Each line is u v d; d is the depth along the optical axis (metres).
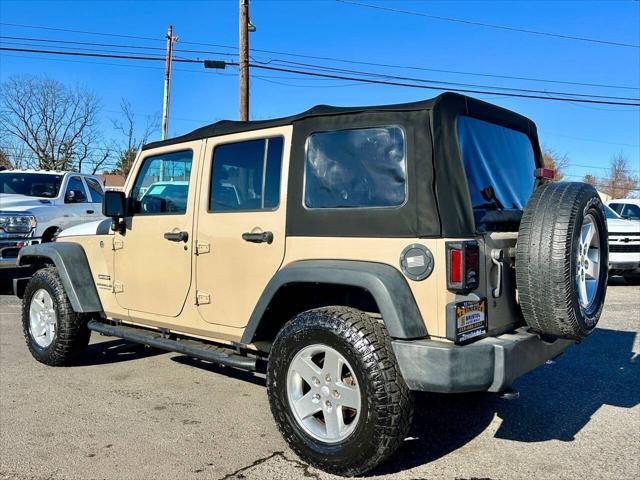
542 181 4.25
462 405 4.38
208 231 4.00
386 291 2.95
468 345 2.92
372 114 3.25
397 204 3.09
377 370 2.92
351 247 3.23
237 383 4.93
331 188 3.36
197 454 3.49
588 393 4.66
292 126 3.62
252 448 3.58
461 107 3.26
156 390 4.74
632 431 3.86
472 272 2.95
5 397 4.55
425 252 2.96
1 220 8.90
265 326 3.67
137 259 4.59
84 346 5.39
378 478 3.16
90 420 4.05
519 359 3.06
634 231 10.35
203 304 4.06
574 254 3.05
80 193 10.77
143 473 3.24
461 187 3.05
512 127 3.96
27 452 3.51
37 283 5.45
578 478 3.16
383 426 2.91
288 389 3.33
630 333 6.80
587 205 3.19
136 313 4.64
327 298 3.66
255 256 3.71
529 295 3.13
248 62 16.94
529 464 3.34
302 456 3.27
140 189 4.66
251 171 3.82
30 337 5.57
